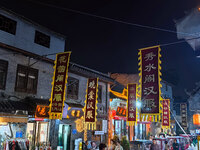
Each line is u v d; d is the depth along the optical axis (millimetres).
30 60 15367
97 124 20797
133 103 17594
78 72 19312
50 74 16906
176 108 46219
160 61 11406
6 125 12781
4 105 12289
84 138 19172
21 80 14586
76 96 19219
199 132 30875
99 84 22141
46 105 14367
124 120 25531
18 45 14875
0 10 13953
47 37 17578
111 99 23484
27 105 13672
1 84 13281
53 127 16062
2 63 13523
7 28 14406
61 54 14328
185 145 20375
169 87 40875
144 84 11609
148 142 15711
